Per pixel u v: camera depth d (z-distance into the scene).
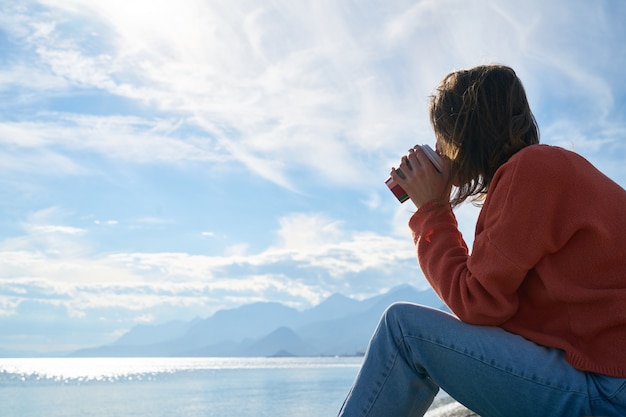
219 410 12.91
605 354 1.52
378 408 1.71
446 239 1.83
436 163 1.89
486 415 1.69
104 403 15.31
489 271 1.60
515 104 1.80
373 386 1.72
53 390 21.92
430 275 1.80
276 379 31.05
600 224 1.56
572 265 1.59
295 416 11.48
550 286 1.59
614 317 1.51
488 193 1.71
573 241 1.60
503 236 1.60
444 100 1.88
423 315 1.70
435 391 1.77
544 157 1.62
